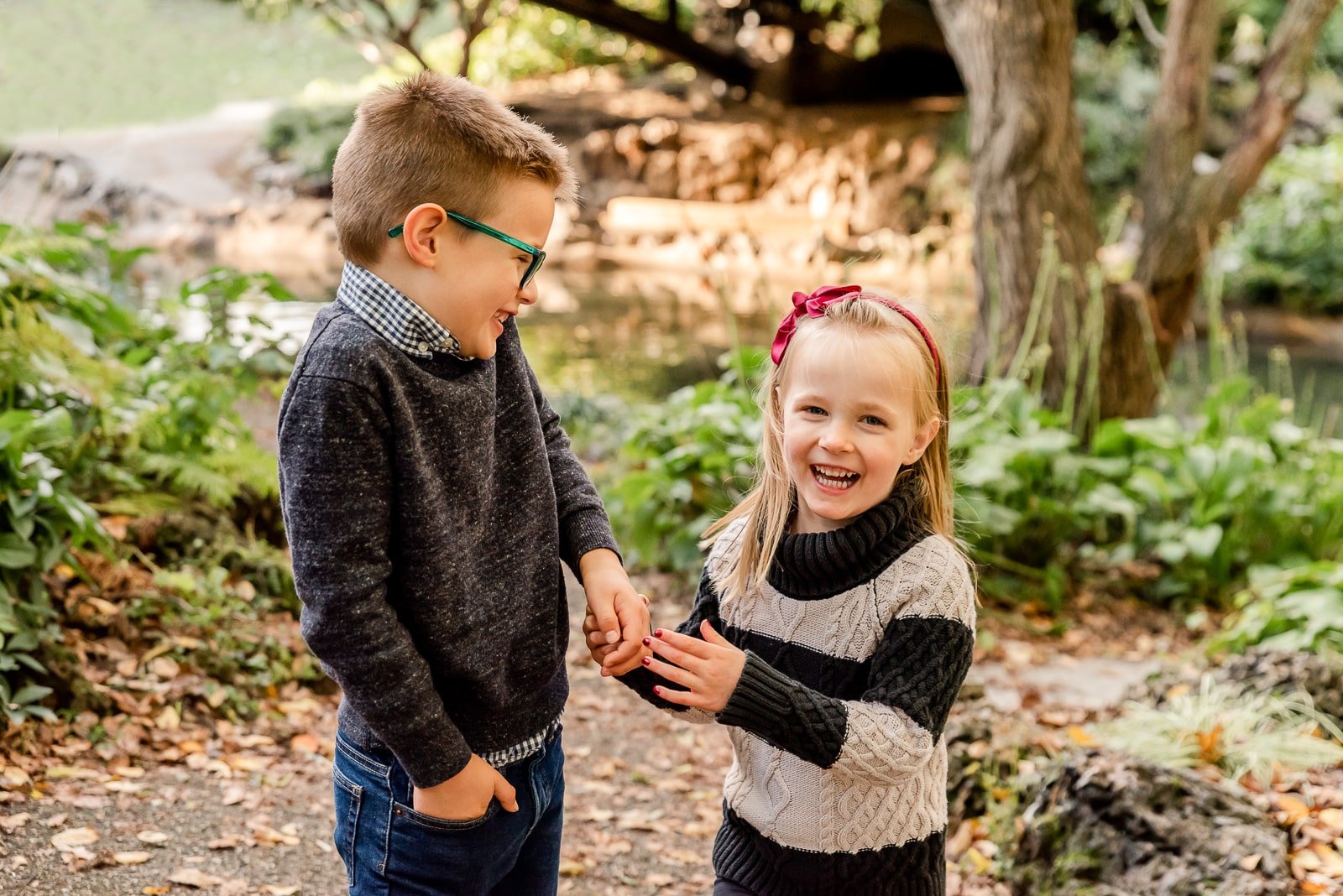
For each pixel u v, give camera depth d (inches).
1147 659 183.2
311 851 107.0
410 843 61.1
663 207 638.5
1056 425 217.6
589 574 68.4
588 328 469.4
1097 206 568.4
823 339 65.6
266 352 174.9
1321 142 621.3
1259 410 225.3
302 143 666.2
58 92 768.9
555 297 532.4
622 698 159.8
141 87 803.4
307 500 56.4
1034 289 234.7
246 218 613.6
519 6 754.2
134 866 99.0
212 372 173.3
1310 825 103.4
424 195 58.3
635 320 488.1
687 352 431.5
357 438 56.4
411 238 58.1
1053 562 209.3
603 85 794.2
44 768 111.3
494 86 791.7
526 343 434.9
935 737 62.1
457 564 60.0
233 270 176.7
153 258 550.9
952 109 658.2
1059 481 208.1
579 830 123.0
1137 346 239.0
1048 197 232.2
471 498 61.0
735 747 70.1
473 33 462.0
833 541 65.4
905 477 68.9
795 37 713.0
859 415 64.9
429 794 59.7
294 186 646.5
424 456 58.8
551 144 62.7
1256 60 644.1
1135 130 592.1
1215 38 241.0
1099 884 98.8
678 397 239.8
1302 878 95.7
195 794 113.5
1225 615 201.5
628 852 119.3
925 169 611.8
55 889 93.1
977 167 238.2
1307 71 233.0
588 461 266.5
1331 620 150.9
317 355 57.5
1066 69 233.5
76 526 128.1
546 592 65.7
